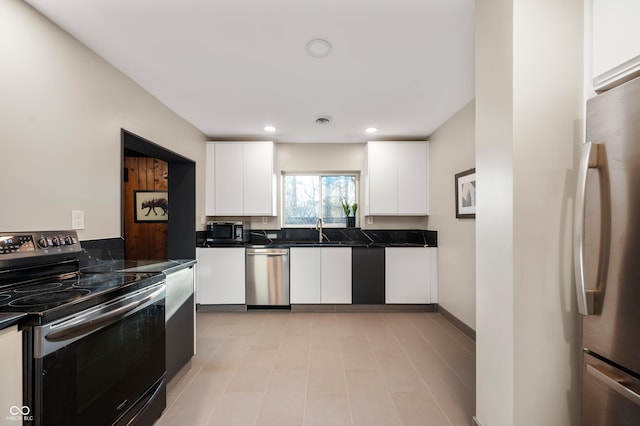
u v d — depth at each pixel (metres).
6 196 1.36
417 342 2.67
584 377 1.16
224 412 1.70
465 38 1.77
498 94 1.29
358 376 2.09
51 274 1.50
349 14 1.56
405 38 1.77
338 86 2.40
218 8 1.50
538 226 1.21
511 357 1.21
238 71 2.16
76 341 1.10
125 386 1.37
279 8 1.51
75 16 1.54
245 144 3.82
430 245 3.65
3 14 1.34
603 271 1.06
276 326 3.08
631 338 0.97
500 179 1.28
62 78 1.64
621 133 1.00
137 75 2.20
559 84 1.20
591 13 1.18
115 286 1.33
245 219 4.18
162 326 1.68
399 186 3.84
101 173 1.93
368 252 3.61
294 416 1.67
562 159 1.21
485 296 1.40
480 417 1.44
